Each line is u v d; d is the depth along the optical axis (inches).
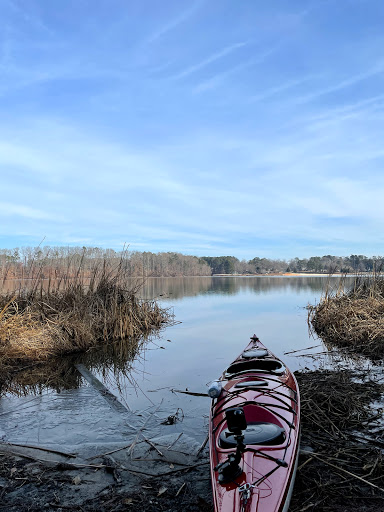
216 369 405.7
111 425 262.4
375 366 386.0
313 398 288.0
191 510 169.9
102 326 545.6
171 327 655.8
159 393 330.0
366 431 240.2
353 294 641.0
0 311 480.7
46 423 266.8
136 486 189.3
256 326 662.5
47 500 179.9
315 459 209.6
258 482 149.6
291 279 2778.1
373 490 180.7
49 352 449.7
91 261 658.8
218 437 187.8
